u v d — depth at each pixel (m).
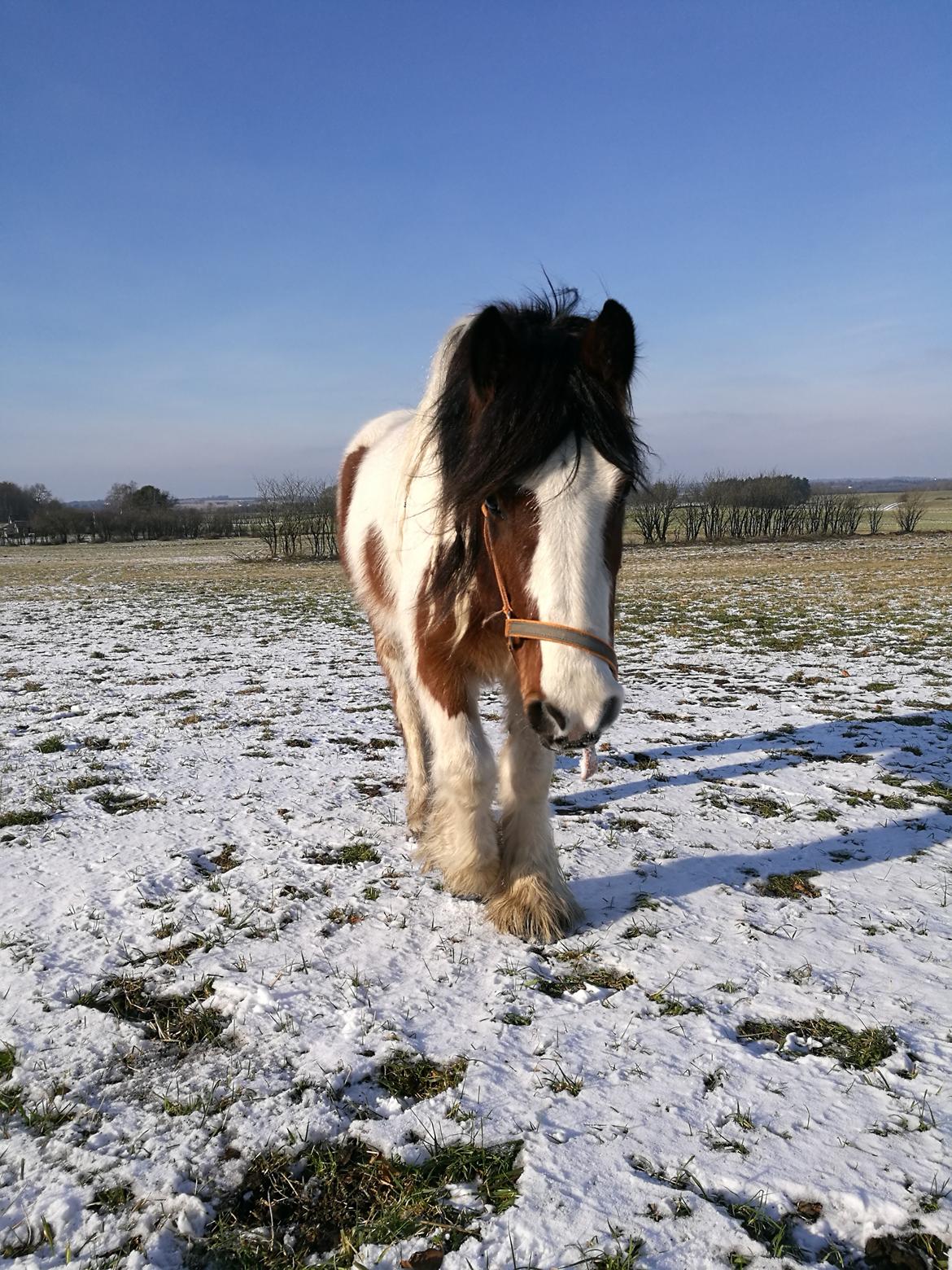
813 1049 2.05
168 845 3.44
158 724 5.82
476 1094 1.85
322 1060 1.98
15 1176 1.62
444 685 2.64
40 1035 2.09
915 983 2.36
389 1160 1.66
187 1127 1.76
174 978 2.38
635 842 3.50
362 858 3.32
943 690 6.93
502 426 2.03
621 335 2.12
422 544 2.65
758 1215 1.51
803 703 6.51
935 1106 1.83
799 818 3.79
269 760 4.82
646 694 7.01
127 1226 1.50
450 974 2.41
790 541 40.88
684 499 47.00
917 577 19.75
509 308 2.50
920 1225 1.49
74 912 2.80
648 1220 1.49
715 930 2.69
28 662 8.97
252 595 19.28
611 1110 1.80
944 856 3.34
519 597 2.08
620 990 2.32
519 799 2.77
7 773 4.50
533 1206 1.53
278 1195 1.58
